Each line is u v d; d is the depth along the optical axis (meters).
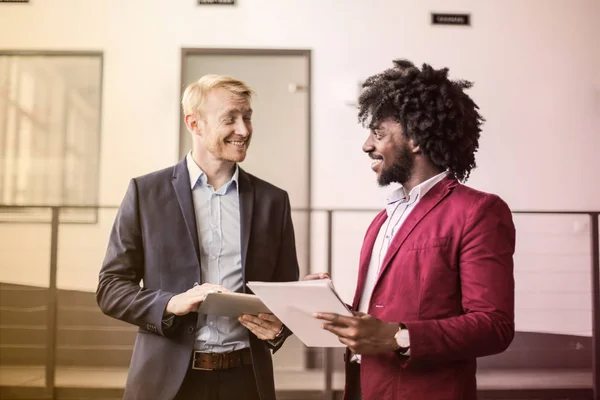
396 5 3.95
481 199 1.41
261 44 3.95
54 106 3.95
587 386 3.21
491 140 3.89
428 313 1.38
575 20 3.94
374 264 1.58
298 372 3.36
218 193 1.92
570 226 3.83
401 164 1.54
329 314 1.30
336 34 3.95
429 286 1.38
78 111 3.94
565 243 3.82
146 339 1.78
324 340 1.50
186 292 1.68
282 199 1.99
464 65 3.92
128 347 3.54
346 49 3.95
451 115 1.50
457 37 3.93
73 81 3.95
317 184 3.91
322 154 3.93
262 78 3.95
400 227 1.48
